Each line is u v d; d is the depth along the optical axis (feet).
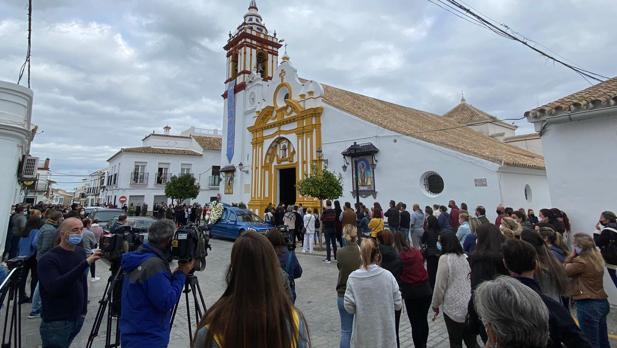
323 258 39.47
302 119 66.69
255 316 5.29
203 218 67.77
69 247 12.33
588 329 13.16
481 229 13.84
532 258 9.25
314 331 18.24
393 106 84.69
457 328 13.00
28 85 32.71
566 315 7.51
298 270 15.89
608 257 17.83
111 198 122.52
